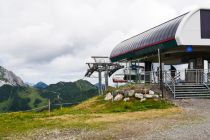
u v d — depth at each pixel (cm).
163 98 2805
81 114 2312
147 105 2583
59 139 1433
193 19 3231
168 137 1391
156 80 3500
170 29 3369
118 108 2561
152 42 3678
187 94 2933
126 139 1384
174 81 3119
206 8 3244
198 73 3316
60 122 1930
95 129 1634
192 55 3878
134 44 4231
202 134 1426
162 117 2012
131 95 2856
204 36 3256
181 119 1902
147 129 1595
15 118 2234
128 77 4306
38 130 1672
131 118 2011
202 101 2716
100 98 3234
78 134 1525
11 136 1548
